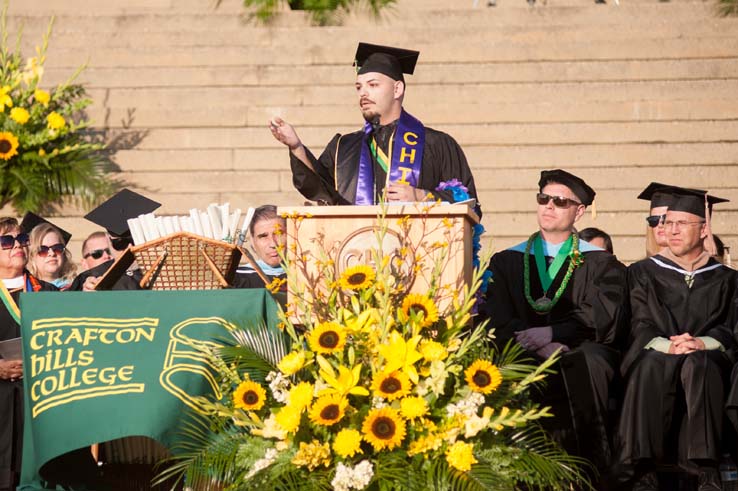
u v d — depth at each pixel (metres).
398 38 22.22
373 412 7.93
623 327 12.08
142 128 21.33
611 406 11.45
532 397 11.33
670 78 21.45
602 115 20.89
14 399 11.91
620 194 19.80
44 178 20.28
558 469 8.52
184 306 8.65
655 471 11.03
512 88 21.45
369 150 10.69
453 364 8.34
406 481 7.83
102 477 9.08
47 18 23.36
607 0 23.62
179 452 8.24
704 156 20.36
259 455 8.26
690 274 12.39
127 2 24.27
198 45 22.72
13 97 21.14
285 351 8.60
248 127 21.27
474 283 8.33
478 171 20.19
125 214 12.59
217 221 9.73
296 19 23.00
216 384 8.42
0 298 12.70
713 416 10.81
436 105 21.03
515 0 24.36
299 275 8.48
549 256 12.45
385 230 8.16
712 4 22.58
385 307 8.15
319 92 21.64
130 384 8.30
